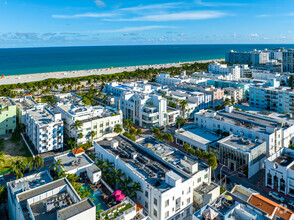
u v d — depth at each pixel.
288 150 97.25
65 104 152.88
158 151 92.31
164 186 70.81
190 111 177.88
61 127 121.31
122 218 61.53
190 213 75.75
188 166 80.75
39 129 114.38
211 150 113.88
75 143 120.44
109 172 85.19
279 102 177.50
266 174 92.81
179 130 134.00
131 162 84.94
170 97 185.38
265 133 111.81
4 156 117.62
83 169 83.94
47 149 118.38
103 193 74.25
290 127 120.88
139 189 73.19
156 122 156.25
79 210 53.22
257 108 188.75
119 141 102.88
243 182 96.81
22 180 74.75
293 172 84.44
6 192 76.38
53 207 58.38
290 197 86.06
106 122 135.38
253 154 100.19
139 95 162.25
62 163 87.44
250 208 61.84
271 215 63.88
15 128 136.25
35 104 156.50
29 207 56.75
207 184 81.75
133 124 164.50
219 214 58.72
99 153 97.88
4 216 76.00
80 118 129.88
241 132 118.38
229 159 105.75
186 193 73.44
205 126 137.38
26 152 122.06
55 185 66.75
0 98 164.38
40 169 104.81
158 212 67.62
